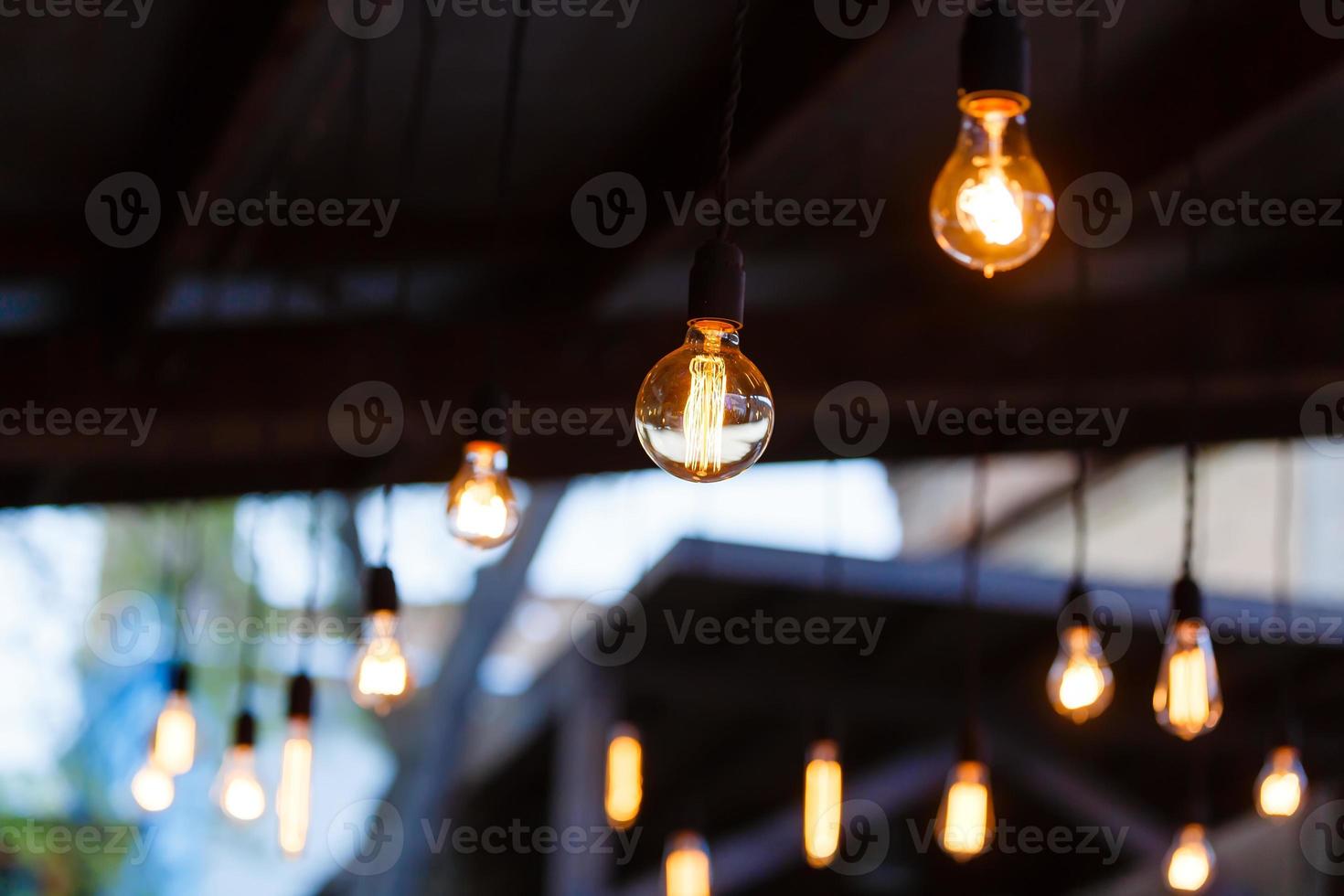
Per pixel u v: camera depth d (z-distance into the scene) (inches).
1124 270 171.9
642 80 133.2
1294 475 339.6
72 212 146.4
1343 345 154.0
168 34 118.3
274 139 136.6
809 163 151.3
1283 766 182.1
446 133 140.9
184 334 156.1
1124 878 319.0
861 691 269.4
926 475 442.6
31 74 124.5
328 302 165.8
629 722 293.0
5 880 442.0
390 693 127.5
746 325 160.4
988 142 75.4
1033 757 271.6
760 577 235.6
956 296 165.2
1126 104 140.7
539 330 158.9
